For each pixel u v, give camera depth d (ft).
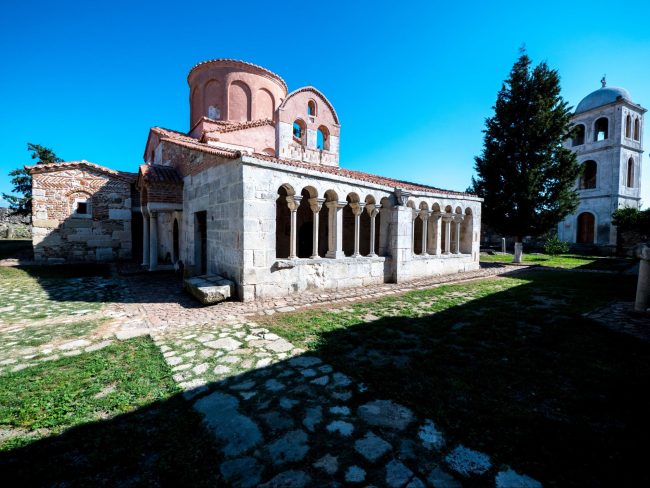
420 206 40.78
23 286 31.99
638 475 7.50
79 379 12.42
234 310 22.85
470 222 49.19
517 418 9.78
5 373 12.92
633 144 92.53
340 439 8.89
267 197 26.25
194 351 15.31
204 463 8.00
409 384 12.10
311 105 46.93
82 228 52.21
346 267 31.89
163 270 42.96
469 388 11.76
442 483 7.31
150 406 10.57
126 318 21.04
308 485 7.27
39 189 49.42
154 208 39.01
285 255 47.96
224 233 28.53
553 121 59.00
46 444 8.70
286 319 20.75
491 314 22.17
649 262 22.31
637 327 19.15
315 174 29.01
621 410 10.31
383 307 24.25
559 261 64.80
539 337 17.39
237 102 60.13
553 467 7.79
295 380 12.42
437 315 21.91
